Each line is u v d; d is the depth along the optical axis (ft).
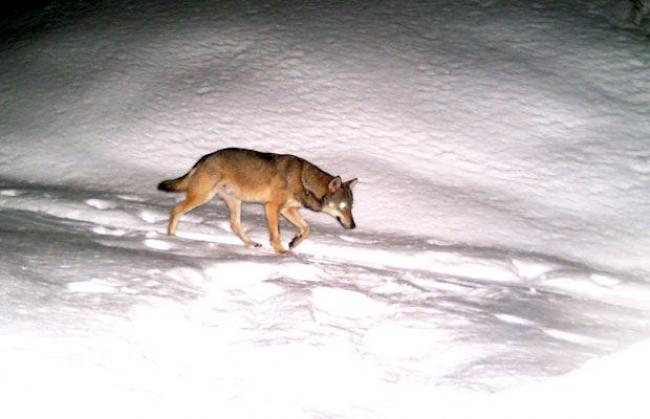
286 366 16.12
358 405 14.43
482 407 14.15
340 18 59.88
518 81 51.65
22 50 55.83
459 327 19.74
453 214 35.78
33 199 33.47
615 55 55.77
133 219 31.48
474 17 60.90
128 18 60.44
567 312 23.27
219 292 22.02
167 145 42.80
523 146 43.98
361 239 32.22
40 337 15.24
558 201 38.14
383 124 45.60
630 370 13.80
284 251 28.04
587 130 46.24
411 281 25.95
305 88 49.57
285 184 27.53
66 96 48.60
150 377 14.51
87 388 13.38
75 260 22.56
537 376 15.74
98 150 42.11
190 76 51.01
